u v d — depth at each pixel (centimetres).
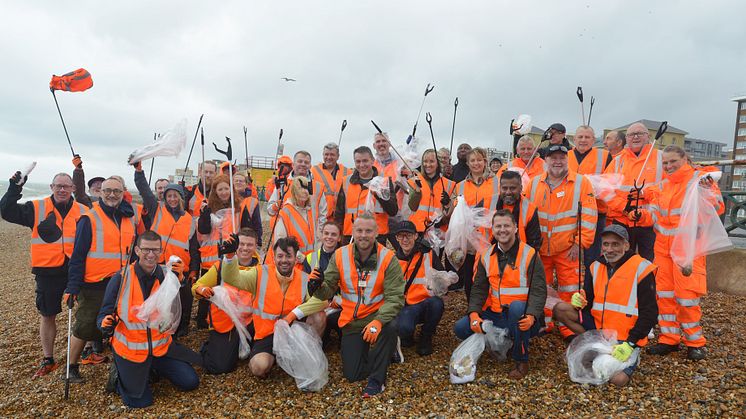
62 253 483
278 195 593
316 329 457
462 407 366
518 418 344
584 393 371
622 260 401
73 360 457
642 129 521
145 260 418
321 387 413
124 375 403
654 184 469
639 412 337
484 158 538
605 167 546
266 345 443
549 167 475
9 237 1798
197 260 579
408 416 357
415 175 558
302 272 469
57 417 392
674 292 435
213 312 472
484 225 482
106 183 465
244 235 466
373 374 403
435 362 455
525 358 410
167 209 547
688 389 362
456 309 608
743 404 331
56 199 493
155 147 507
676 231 429
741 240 747
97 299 454
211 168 672
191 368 430
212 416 380
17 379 473
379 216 569
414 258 479
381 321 407
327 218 620
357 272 435
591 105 563
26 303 785
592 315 418
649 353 441
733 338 469
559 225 473
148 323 407
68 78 493
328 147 638
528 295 411
